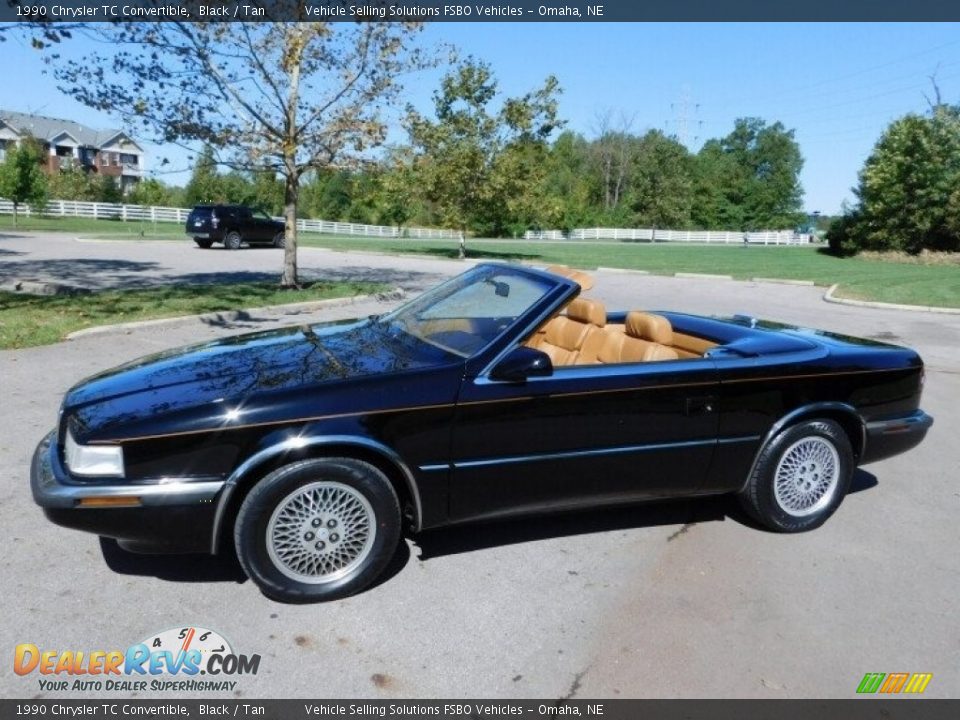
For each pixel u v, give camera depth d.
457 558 3.93
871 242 36.12
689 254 37.75
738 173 84.56
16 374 7.14
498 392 3.57
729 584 3.74
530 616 3.38
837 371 4.27
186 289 13.32
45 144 67.31
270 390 3.37
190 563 3.77
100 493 3.11
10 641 3.06
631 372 3.83
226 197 58.69
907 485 5.27
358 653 3.08
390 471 3.57
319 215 69.81
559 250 38.09
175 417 3.21
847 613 3.50
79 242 27.17
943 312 14.84
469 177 26.31
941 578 3.87
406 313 4.50
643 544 4.16
